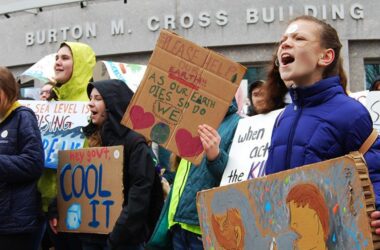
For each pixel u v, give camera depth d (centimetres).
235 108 379
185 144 340
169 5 930
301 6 895
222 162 342
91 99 403
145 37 940
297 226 204
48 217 422
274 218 214
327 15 896
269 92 333
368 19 898
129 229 367
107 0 965
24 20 1030
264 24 903
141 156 379
